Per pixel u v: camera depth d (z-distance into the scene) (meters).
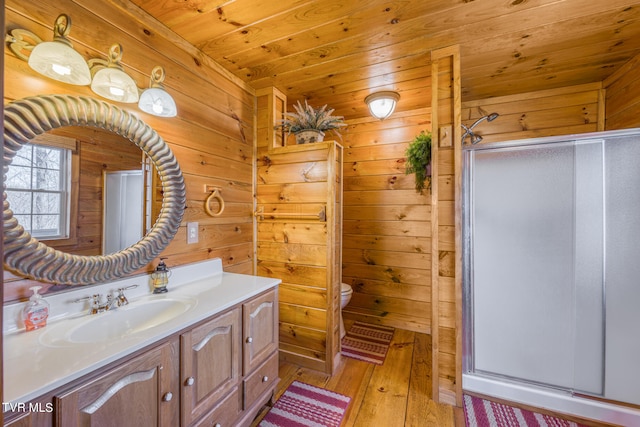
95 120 1.17
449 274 1.65
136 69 1.35
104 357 0.81
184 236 1.60
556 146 1.53
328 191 1.92
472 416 1.54
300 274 2.03
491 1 1.29
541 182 1.55
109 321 1.14
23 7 0.99
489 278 1.65
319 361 1.97
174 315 1.19
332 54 1.74
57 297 1.07
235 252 1.99
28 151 0.99
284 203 2.08
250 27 1.49
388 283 2.75
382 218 2.78
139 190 1.35
